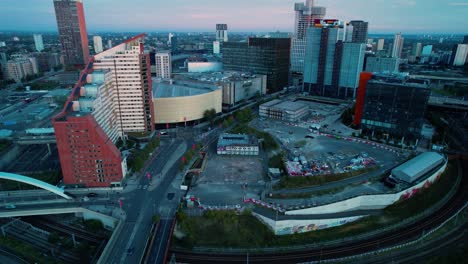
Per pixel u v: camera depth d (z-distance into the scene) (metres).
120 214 193.75
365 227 195.62
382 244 182.00
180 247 173.25
